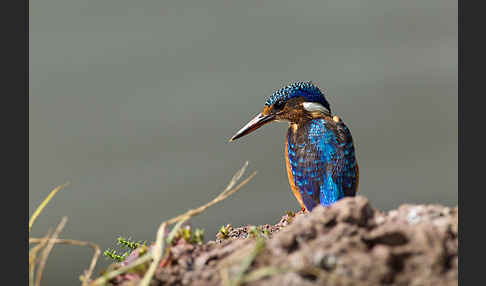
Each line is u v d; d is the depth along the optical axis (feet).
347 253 21.74
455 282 20.65
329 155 39.17
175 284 24.16
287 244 22.88
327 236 22.68
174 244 27.12
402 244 22.03
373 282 20.77
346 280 20.85
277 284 21.44
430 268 21.20
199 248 26.30
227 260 24.32
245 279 21.54
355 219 23.09
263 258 22.97
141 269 25.67
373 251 21.83
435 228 22.62
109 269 26.27
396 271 21.35
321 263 21.43
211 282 23.44
